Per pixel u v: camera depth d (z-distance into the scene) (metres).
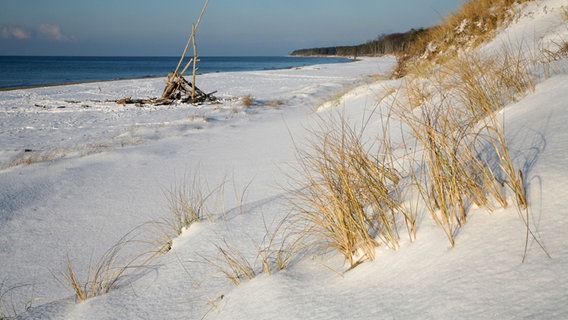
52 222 5.02
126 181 6.79
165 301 2.50
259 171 6.43
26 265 3.84
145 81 36.12
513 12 10.98
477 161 2.26
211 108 18.09
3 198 5.99
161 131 12.07
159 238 4.05
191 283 2.67
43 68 85.38
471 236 1.82
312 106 16.27
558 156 2.10
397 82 11.41
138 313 2.41
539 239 1.57
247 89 27.27
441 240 1.91
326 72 42.09
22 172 7.60
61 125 14.46
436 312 1.43
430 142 2.38
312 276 2.22
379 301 1.67
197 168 7.35
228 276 2.56
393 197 2.65
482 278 1.50
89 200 5.85
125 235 4.39
